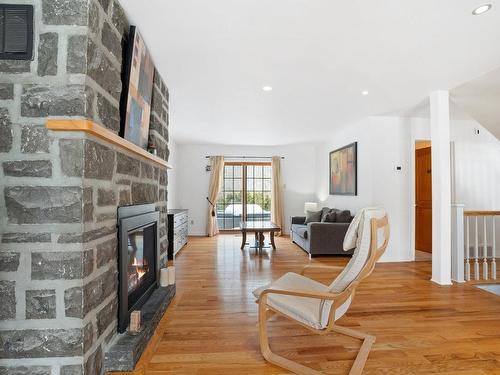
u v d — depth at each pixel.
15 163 1.26
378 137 4.40
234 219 7.29
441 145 3.23
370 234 1.56
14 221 1.25
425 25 1.97
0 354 1.25
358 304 2.61
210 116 4.38
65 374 1.26
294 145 7.16
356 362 1.67
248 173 7.33
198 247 5.40
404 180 4.43
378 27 1.99
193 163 7.05
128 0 1.69
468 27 1.99
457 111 4.20
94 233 1.37
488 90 3.28
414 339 1.98
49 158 1.27
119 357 1.54
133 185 1.93
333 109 3.99
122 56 1.79
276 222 7.07
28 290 1.25
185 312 2.42
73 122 1.21
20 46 1.29
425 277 3.49
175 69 2.65
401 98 3.53
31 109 1.28
